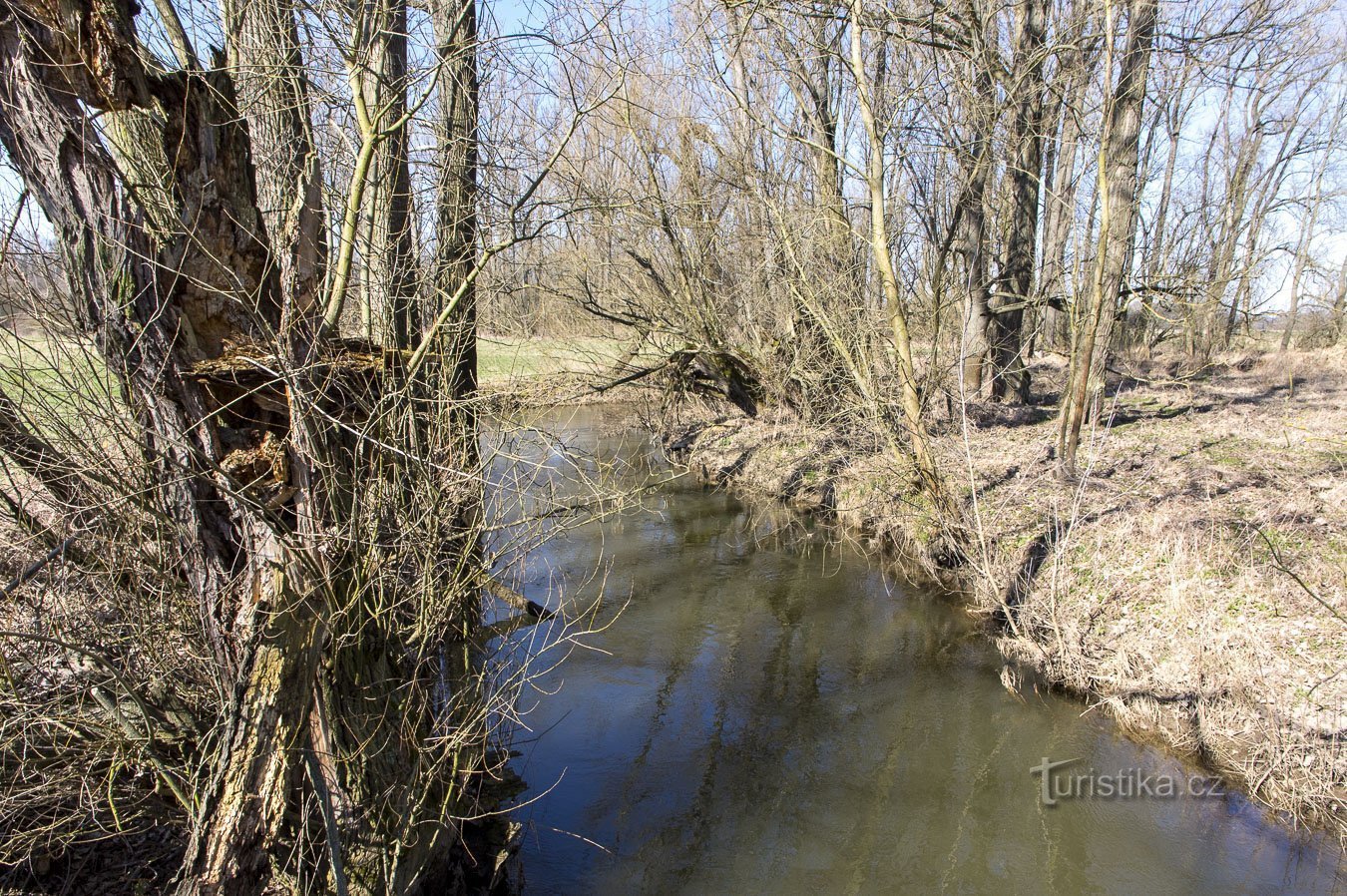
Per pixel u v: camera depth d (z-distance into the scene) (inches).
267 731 134.0
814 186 508.7
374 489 154.9
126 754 154.2
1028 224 628.4
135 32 127.0
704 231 518.3
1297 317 1165.1
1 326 135.5
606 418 791.1
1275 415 552.7
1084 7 461.1
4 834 151.6
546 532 231.1
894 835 238.1
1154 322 884.0
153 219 129.3
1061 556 339.9
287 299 144.9
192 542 143.3
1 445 136.3
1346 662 247.0
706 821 243.3
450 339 200.1
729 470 615.5
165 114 129.1
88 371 142.5
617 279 544.7
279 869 139.9
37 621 149.0
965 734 285.9
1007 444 526.3
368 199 191.5
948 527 379.6
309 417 139.5
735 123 517.7
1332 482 369.4
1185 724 262.4
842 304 455.8
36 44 119.5
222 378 135.0
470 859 202.8
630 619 380.8
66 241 128.2
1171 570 300.8
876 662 339.3
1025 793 254.4
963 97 446.0
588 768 266.4
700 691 317.1
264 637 135.1
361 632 155.2
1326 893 200.5
